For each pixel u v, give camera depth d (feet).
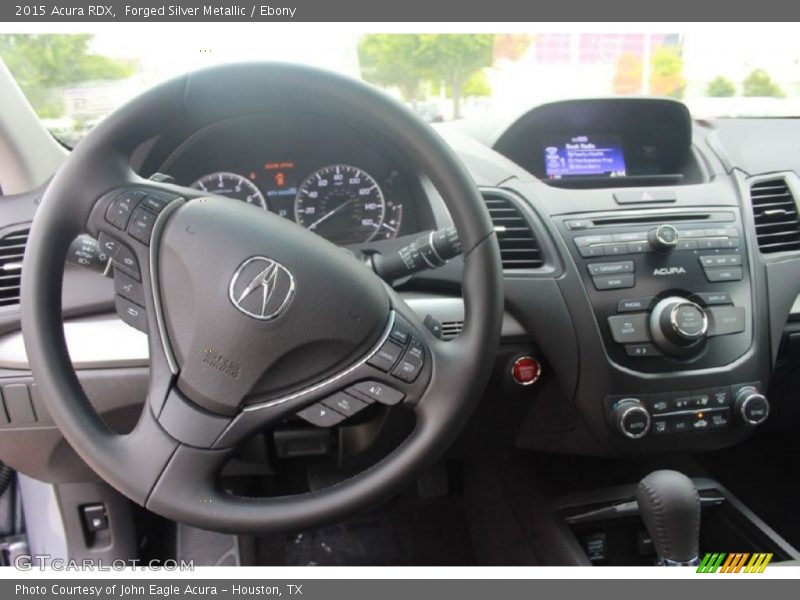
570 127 4.21
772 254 3.81
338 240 3.79
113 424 3.43
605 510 4.01
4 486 4.57
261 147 3.70
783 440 5.10
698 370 3.48
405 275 2.82
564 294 3.45
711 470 5.03
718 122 4.58
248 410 2.30
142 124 2.34
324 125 3.58
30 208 3.38
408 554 4.85
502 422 3.78
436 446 2.32
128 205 2.32
